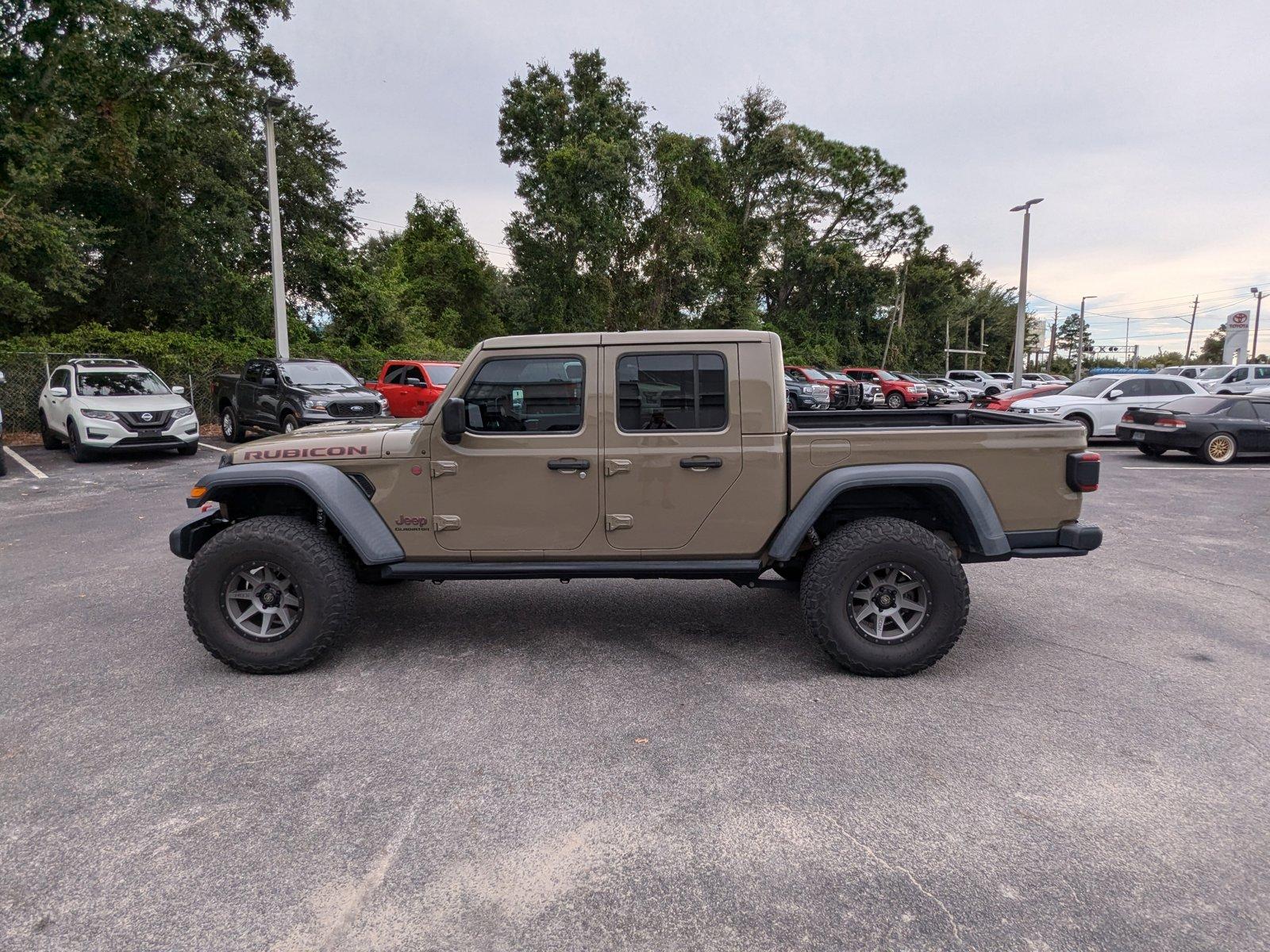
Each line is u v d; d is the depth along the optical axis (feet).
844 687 12.60
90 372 43.34
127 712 11.68
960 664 13.65
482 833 8.61
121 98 57.31
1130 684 12.72
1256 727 11.12
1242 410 42.19
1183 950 6.79
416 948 6.87
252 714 11.60
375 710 11.75
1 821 8.79
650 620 15.98
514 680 12.91
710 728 11.13
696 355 12.83
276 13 66.03
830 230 162.09
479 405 13.02
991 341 246.06
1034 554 12.87
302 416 42.70
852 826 8.71
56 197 67.46
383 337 94.07
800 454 12.78
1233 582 19.03
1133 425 44.88
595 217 104.32
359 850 8.30
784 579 16.03
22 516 26.73
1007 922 7.16
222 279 74.59
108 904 7.43
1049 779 9.70
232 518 14.60
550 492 12.97
